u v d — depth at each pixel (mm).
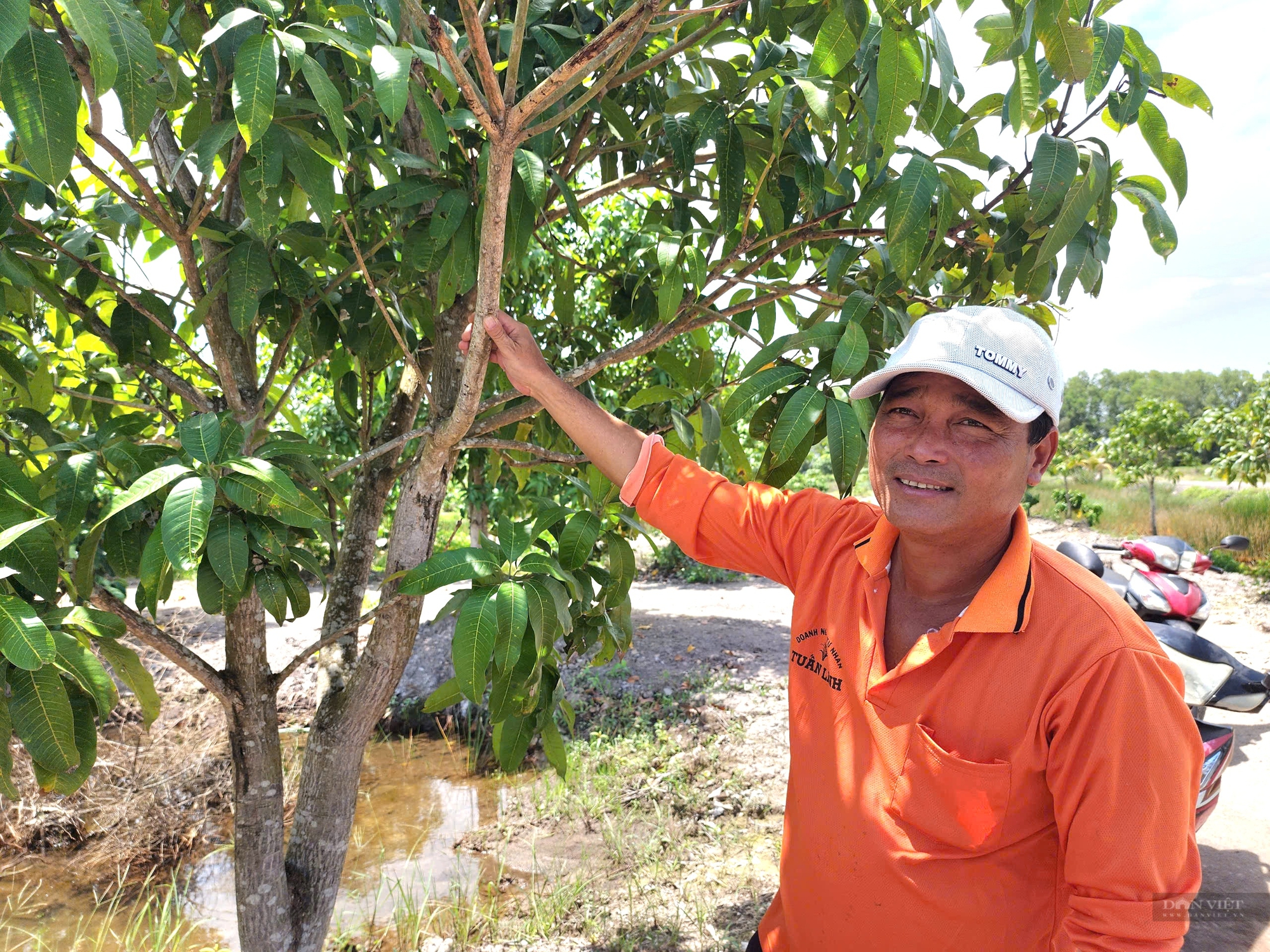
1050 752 1039
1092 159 1642
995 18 1706
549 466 2557
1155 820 970
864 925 1184
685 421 1972
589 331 2934
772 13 1832
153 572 1361
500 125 1245
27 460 1839
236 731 2031
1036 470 1171
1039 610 1064
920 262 1865
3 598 1167
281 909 2088
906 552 1210
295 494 1356
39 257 1819
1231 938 2623
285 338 1995
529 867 3760
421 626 6273
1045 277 1972
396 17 1506
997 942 1099
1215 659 3389
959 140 1988
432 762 5000
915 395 1135
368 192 2062
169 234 1659
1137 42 1690
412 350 2365
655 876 3494
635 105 2389
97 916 3705
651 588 9344
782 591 9000
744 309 2000
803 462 1505
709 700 5250
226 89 1581
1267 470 10820
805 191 1920
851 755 1212
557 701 2037
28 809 4352
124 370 2414
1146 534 12773
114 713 5180
